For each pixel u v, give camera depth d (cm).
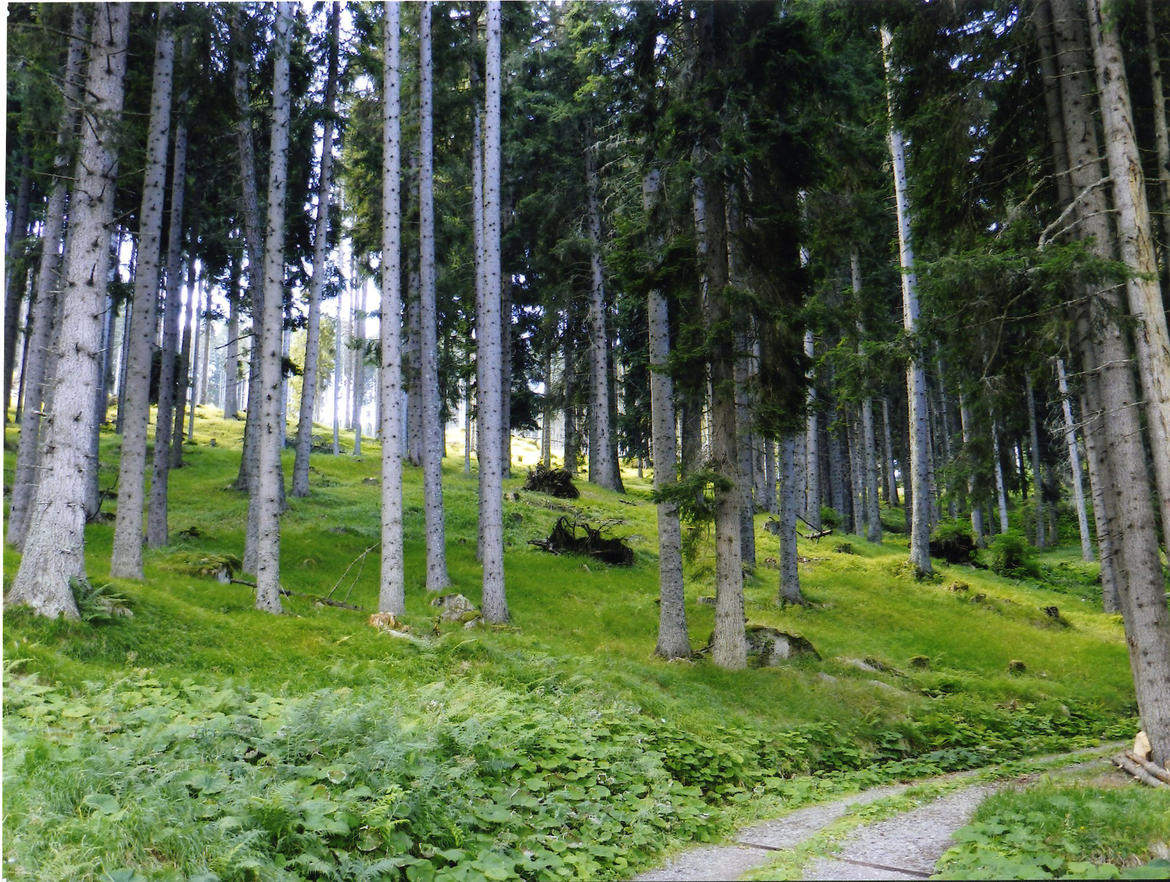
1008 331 1066
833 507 3866
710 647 1498
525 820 646
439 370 3516
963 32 1125
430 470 1959
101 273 1077
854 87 1661
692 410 1772
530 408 3888
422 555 2234
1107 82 911
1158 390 856
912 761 1116
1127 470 905
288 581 1827
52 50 1286
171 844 477
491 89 1848
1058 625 2142
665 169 1524
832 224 1568
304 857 494
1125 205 884
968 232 1192
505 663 1210
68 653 902
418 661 1174
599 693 1090
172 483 2905
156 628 1059
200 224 2731
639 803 729
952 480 1331
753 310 1371
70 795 502
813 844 631
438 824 591
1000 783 907
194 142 2495
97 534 2059
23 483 1758
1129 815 591
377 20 2566
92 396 1058
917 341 1058
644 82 1581
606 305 3631
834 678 1471
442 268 3119
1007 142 1169
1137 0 954
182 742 614
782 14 1492
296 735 668
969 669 1809
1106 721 1470
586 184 3375
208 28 1747
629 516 2981
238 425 4947
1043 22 1040
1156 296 871
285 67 1617
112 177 1123
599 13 1567
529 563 2259
